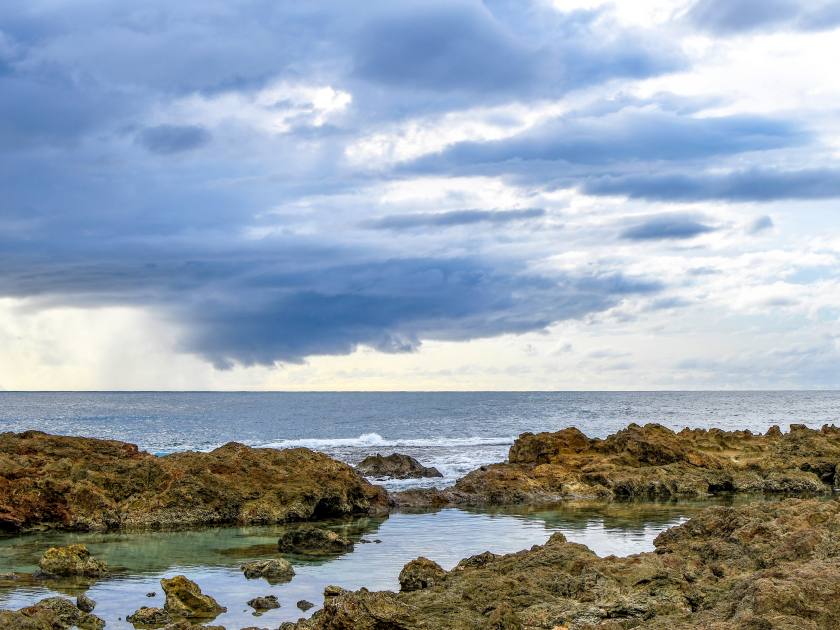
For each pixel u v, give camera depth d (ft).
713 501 144.46
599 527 115.65
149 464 127.13
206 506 120.88
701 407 599.98
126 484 123.44
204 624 68.28
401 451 228.84
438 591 65.31
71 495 117.19
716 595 61.93
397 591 78.33
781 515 80.89
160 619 69.82
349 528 116.37
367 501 132.36
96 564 87.61
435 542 104.94
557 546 76.79
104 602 75.87
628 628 57.26
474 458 208.95
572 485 149.79
